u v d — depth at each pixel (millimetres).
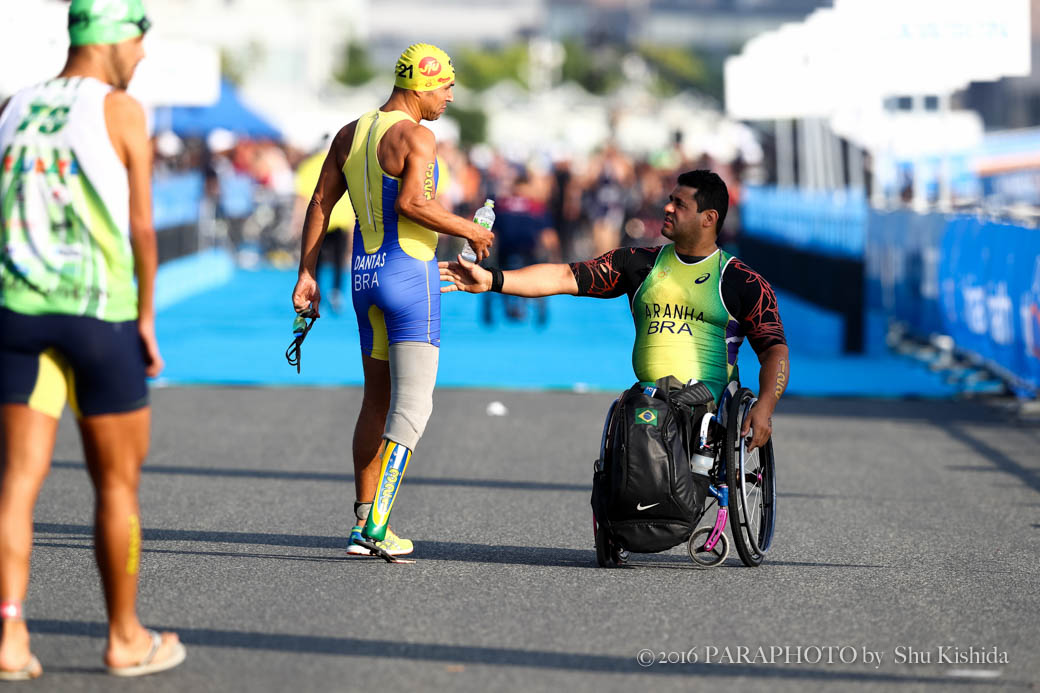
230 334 67688
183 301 85812
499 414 43844
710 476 24297
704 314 24516
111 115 16750
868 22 57625
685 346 24500
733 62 70625
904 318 64938
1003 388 49031
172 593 21750
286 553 24953
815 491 32125
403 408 23844
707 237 24641
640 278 24906
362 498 24656
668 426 23375
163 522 27734
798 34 68750
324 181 24500
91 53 17422
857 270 61594
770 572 23922
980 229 52312
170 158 124250
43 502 29438
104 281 16734
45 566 23516
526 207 74625
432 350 23984
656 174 124750
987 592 22594
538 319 74125
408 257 23750
